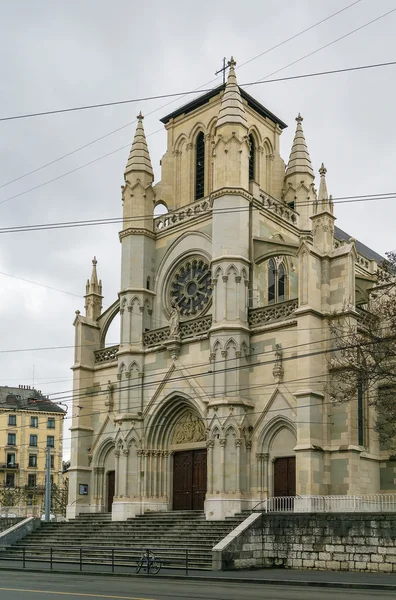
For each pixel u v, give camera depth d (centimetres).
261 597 2291
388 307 4031
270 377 4650
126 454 5178
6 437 11775
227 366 4744
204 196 5969
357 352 3853
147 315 5588
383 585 2755
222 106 5288
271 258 5406
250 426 4675
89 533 4847
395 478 4472
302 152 6269
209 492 4603
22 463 11756
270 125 6419
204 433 5031
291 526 3753
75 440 5666
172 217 5722
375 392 4484
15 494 10519
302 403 4300
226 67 6022
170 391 5112
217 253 5009
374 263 5938
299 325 4453
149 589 2625
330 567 3581
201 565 3731
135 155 5888
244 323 4844
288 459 4525
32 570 3744
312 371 4344
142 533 4575
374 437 4553
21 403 11975
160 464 5184
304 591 2577
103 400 5700
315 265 4509
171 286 5644
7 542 4922
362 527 3516
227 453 4603
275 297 5375
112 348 5762
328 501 4053
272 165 6341
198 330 5088
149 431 5206
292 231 5691
